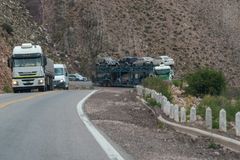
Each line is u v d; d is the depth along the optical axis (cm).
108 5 12381
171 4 12988
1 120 2155
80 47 11562
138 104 3491
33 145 1492
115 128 2053
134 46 11738
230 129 2208
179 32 12238
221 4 13412
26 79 5162
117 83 8562
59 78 6906
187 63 11475
